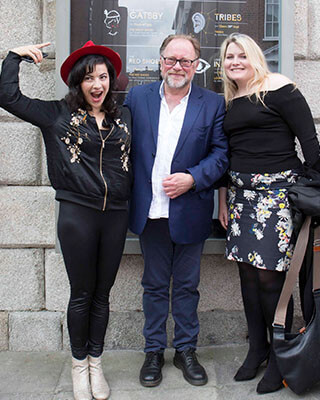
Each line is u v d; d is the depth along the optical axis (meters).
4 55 2.94
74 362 2.42
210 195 2.61
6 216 2.98
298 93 2.30
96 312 2.42
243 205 2.42
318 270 2.34
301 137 2.32
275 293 2.44
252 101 2.35
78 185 2.19
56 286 3.03
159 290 2.68
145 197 2.51
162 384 2.61
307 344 2.33
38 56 2.23
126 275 3.04
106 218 2.28
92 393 2.43
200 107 2.52
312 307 2.39
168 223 2.54
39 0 2.92
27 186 3.00
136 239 2.93
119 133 2.28
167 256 2.65
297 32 3.01
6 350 3.06
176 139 2.51
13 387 2.59
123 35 2.88
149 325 2.71
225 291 3.09
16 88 2.13
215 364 2.83
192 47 2.42
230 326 3.09
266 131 2.34
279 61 2.86
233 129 2.44
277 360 2.36
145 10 2.87
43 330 3.04
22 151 2.97
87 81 2.20
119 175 2.27
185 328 2.71
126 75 2.91
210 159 2.48
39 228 2.99
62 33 2.77
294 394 2.48
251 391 2.52
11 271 3.03
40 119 2.17
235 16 2.89
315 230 2.34
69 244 2.24
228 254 2.49
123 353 3.00
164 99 2.55
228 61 2.41
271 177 2.34
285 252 2.34
